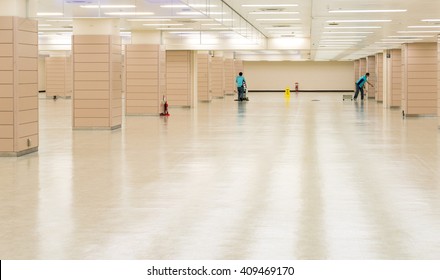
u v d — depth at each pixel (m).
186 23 29.59
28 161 16.77
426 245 8.34
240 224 9.55
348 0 20.53
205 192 12.23
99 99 26.30
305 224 9.55
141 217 10.05
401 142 21.45
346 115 35.97
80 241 8.57
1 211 10.52
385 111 40.09
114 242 8.52
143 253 7.96
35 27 18.97
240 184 13.12
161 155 17.89
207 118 33.22
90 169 15.26
